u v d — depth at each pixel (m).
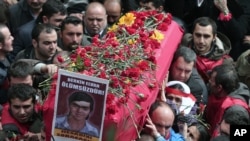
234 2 19.02
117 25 14.73
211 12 19.12
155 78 12.50
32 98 13.22
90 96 10.28
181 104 13.94
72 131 10.37
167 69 14.04
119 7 18.11
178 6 19.33
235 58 19.22
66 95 10.30
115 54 12.23
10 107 13.30
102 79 10.23
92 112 10.30
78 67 11.68
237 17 19.06
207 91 15.41
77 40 16.02
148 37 13.98
